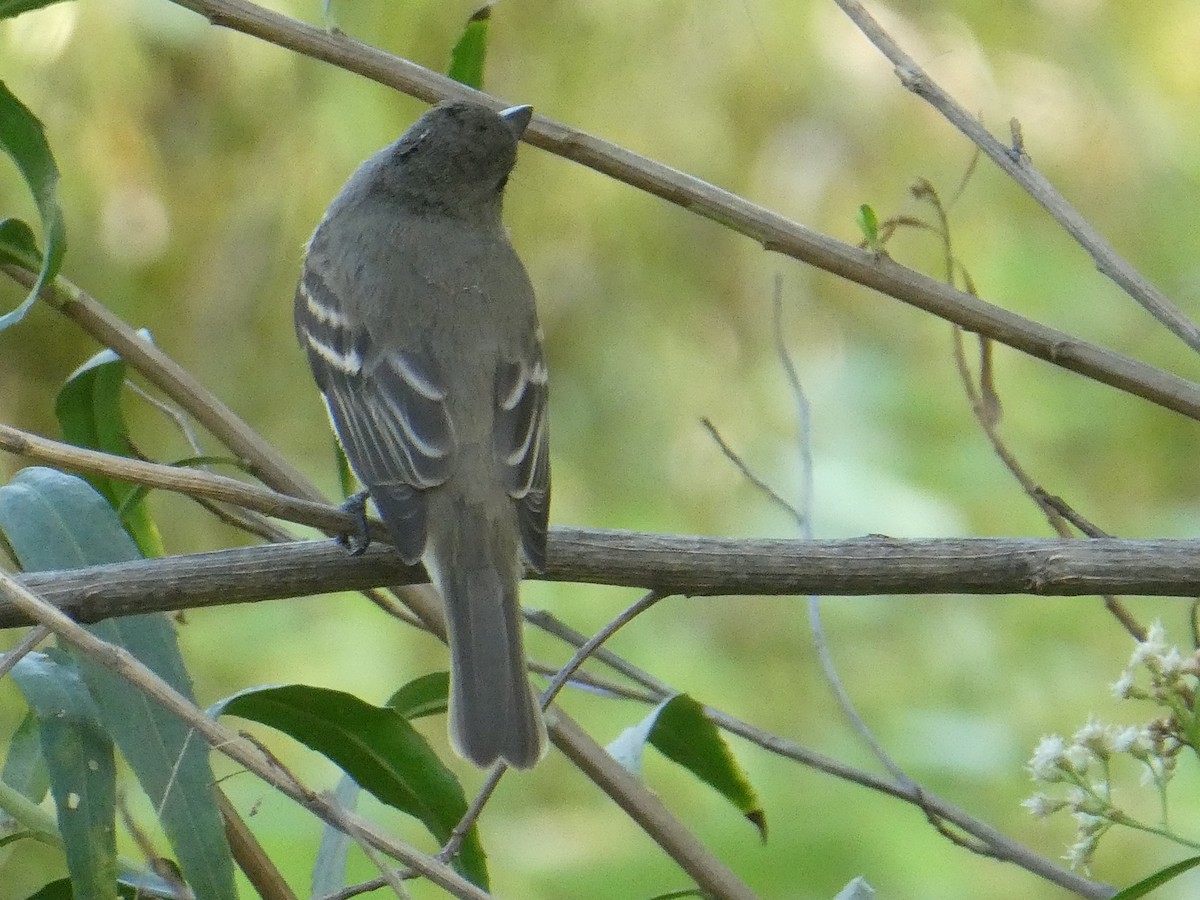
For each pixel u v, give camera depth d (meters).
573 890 9.71
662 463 11.36
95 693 5.18
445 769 5.69
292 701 5.55
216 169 10.95
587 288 11.31
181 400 6.24
